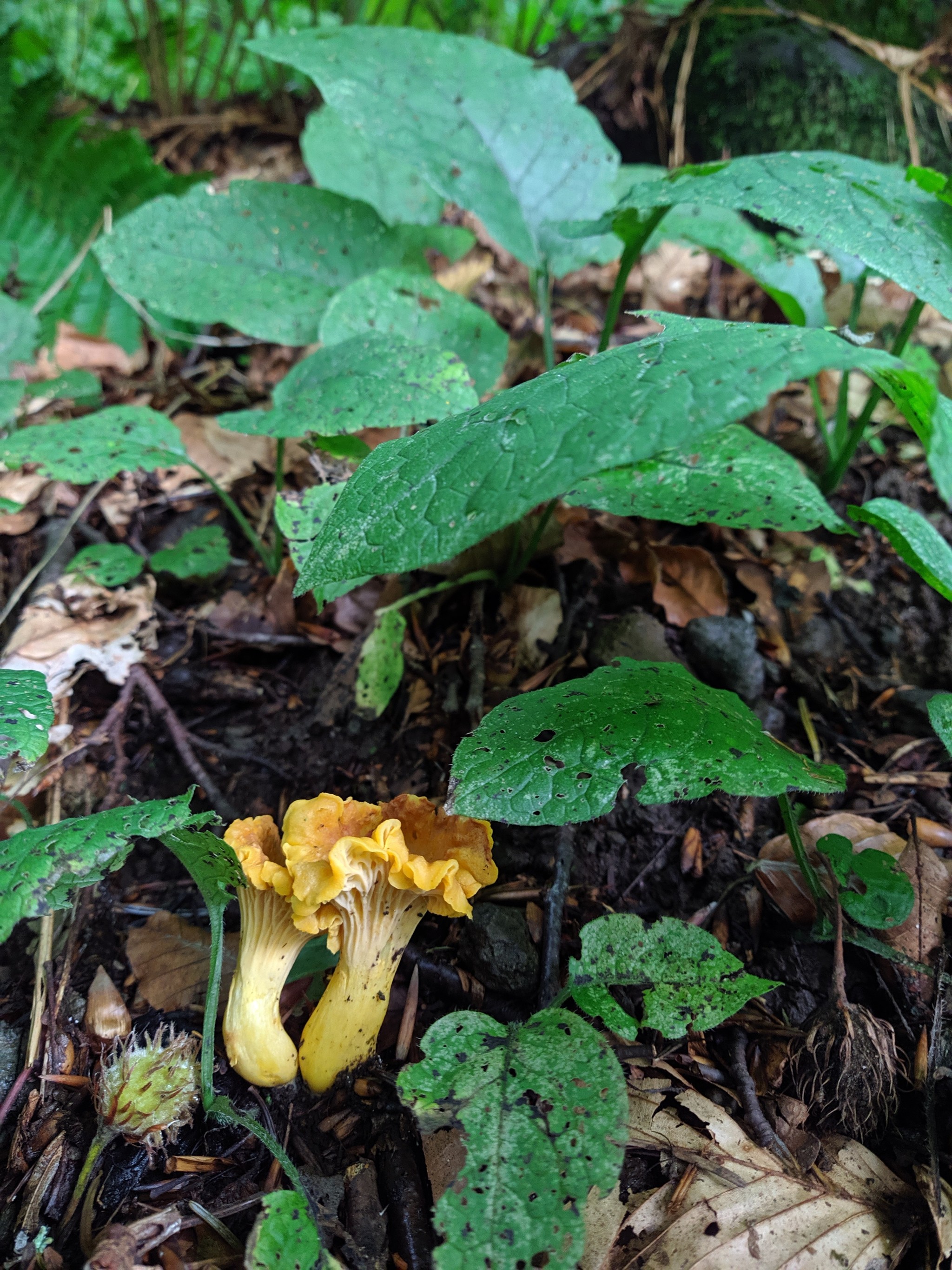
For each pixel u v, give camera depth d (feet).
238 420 0.90
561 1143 0.61
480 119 1.21
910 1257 0.66
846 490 1.25
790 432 1.30
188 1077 0.69
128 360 1.50
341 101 1.16
